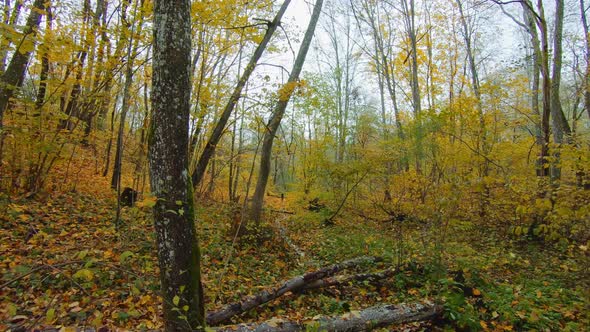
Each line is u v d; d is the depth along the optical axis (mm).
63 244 5336
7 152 6676
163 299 2920
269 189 17625
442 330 4062
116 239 5895
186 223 2996
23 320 3230
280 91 7547
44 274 4164
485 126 11398
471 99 11820
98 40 6844
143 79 8703
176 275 2926
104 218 7023
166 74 2938
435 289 4996
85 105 8453
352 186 12773
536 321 4031
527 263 6754
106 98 8117
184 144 3020
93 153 13227
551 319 4176
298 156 16094
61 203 7305
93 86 7527
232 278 5293
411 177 11117
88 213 7188
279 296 4629
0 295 3641
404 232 9164
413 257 6430
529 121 13461
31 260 4496
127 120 15477
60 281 4082
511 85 12570
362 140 18016
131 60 6914
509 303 4473
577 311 4379
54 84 6676
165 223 2932
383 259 6523
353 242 8305
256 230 7672
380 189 13203
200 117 9172
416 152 11047
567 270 6023
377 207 12641
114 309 3705
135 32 6871
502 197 8789
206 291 4559
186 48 3021
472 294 4789
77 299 3816
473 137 11344
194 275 3016
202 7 7242
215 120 10023
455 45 18734
